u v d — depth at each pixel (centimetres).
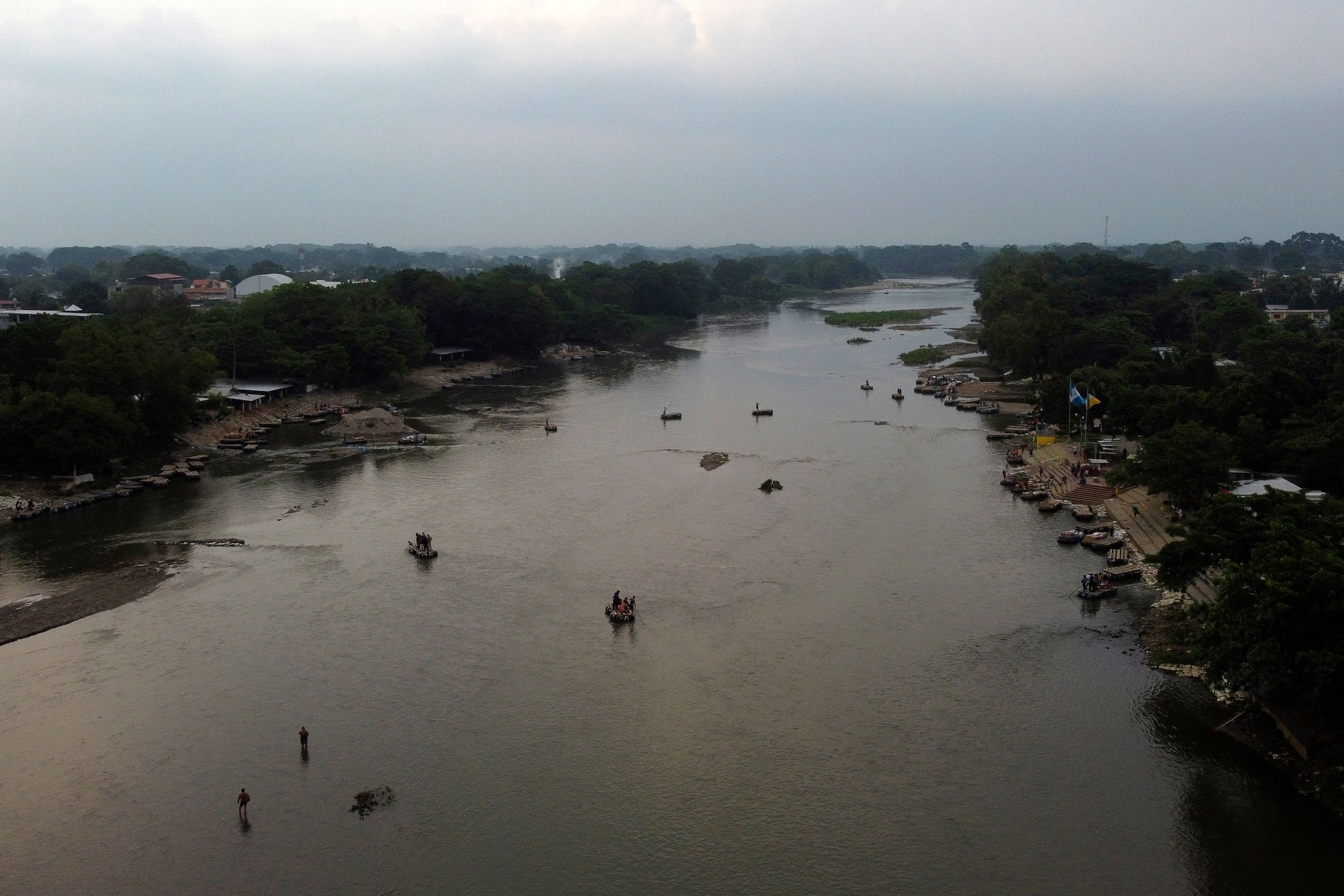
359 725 8131
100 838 6762
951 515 13700
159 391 17250
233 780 7400
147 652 9481
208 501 14812
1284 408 14325
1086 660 9075
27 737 7975
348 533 13150
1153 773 7306
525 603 10606
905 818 6875
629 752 7706
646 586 11056
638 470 16662
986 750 7662
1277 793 6988
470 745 7831
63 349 17650
